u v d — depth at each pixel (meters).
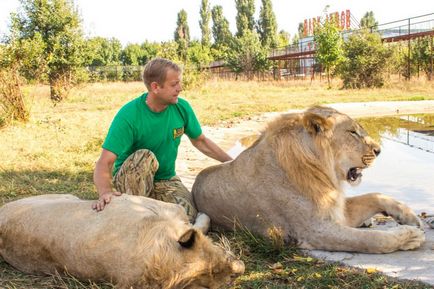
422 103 17.33
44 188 6.37
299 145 4.11
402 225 4.14
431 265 3.70
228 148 9.68
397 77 31.89
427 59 30.95
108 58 63.75
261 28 70.81
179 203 4.59
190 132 4.82
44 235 3.60
